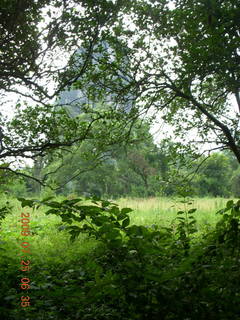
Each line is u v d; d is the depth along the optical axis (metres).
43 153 9.90
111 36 9.79
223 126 10.27
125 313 3.50
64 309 3.90
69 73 9.59
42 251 7.77
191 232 4.40
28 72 9.28
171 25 10.20
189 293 2.97
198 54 9.43
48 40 9.01
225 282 3.09
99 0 8.91
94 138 10.20
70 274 4.90
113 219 3.17
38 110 9.34
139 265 3.07
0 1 7.96
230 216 3.63
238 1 10.07
